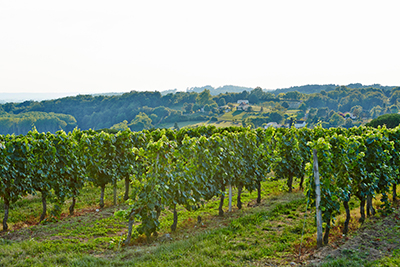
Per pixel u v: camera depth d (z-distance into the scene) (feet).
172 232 28.30
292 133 42.16
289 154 41.81
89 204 38.40
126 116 471.62
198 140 32.27
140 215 25.40
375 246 21.13
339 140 25.35
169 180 27.25
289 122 388.37
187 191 28.68
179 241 24.39
